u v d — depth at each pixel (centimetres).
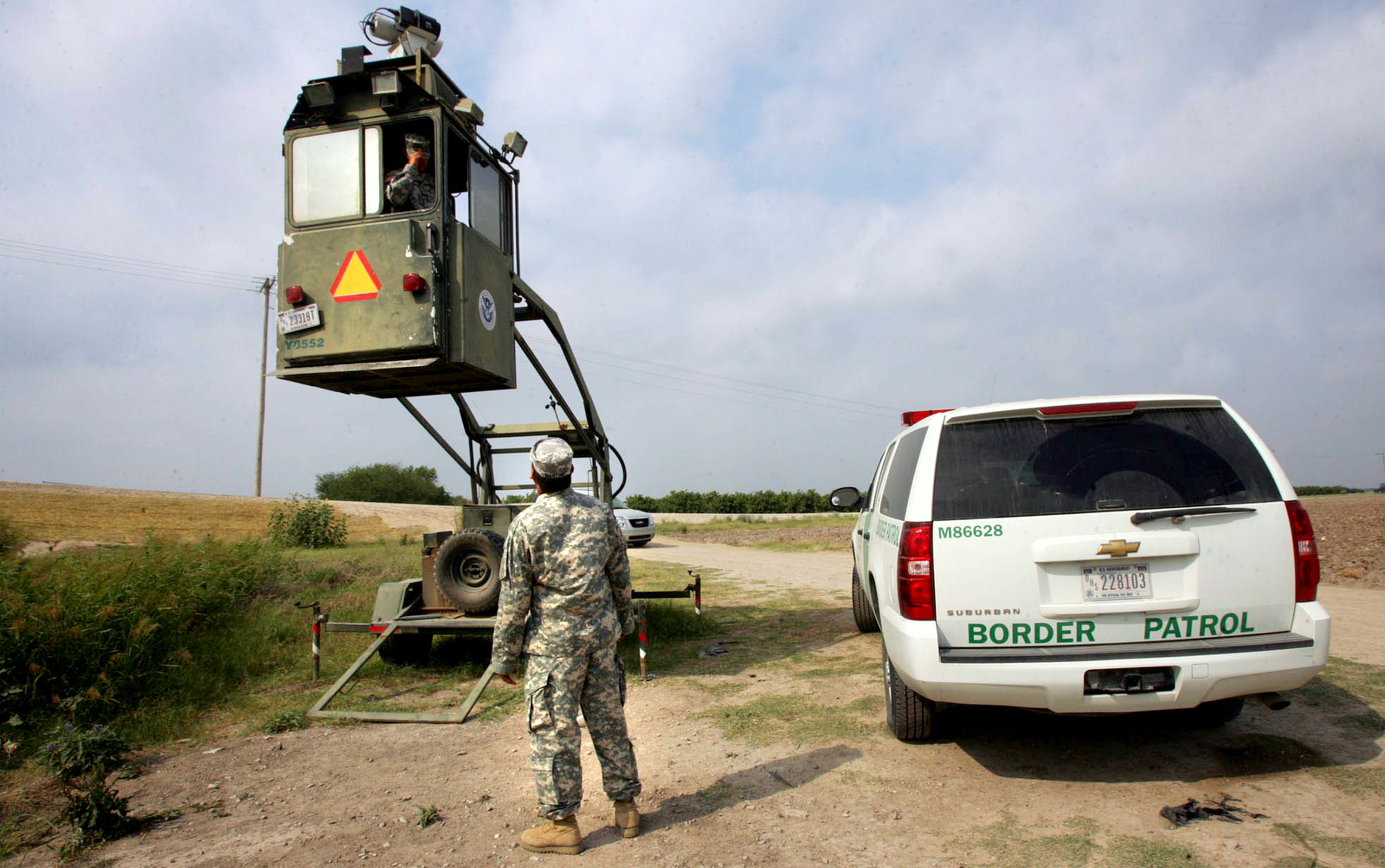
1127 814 331
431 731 512
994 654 352
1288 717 436
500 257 638
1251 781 357
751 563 1582
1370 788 340
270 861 327
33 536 1742
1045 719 461
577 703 332
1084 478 363
